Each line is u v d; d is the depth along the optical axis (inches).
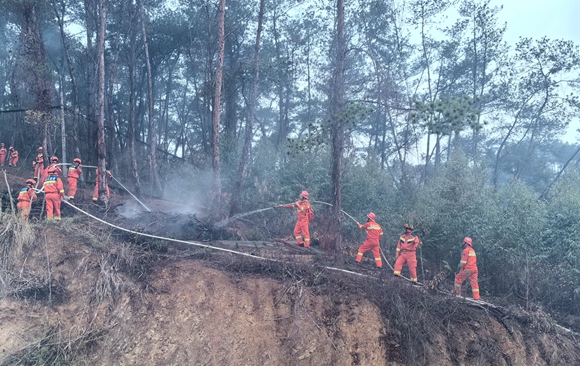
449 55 1109.1
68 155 1117.1
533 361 450.3
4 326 374.3
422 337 430.6
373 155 810.2
